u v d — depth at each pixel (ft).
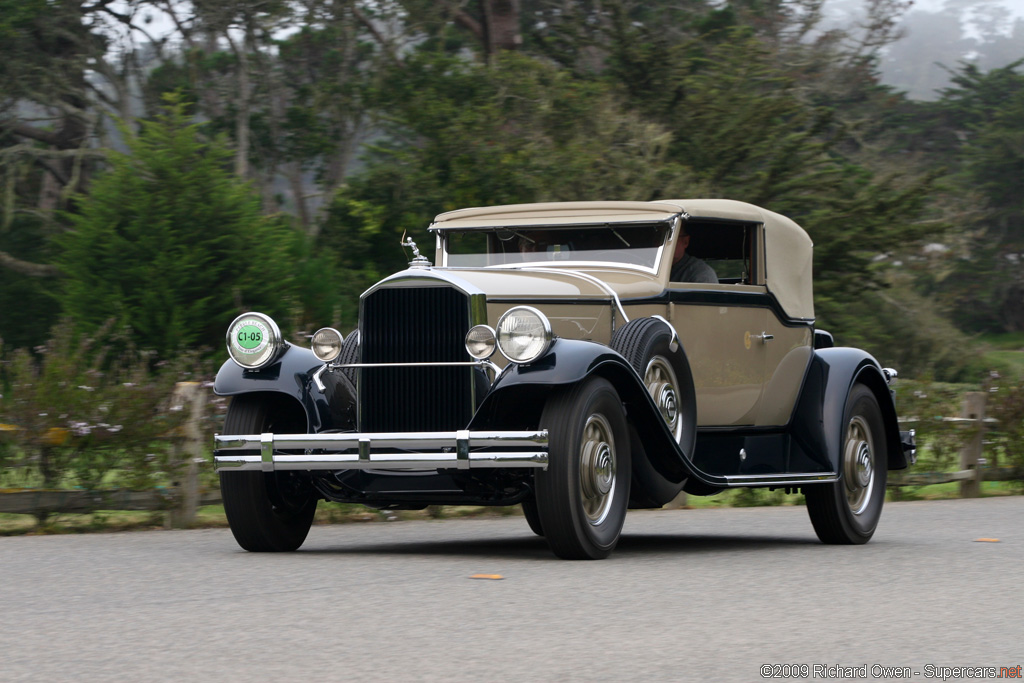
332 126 273.54
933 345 276.21
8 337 234.79
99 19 249.34
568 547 53.26
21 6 230.89
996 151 478.59
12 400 71.82
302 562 53.52
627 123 205.05
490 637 36.06
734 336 65.21
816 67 274.36
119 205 164.76
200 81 275.18
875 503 69.87
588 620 39.14
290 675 30.94
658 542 67.46
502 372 53.06
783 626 38.75
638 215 63.93
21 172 245.04
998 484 122.11
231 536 68.28
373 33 244.83
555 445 52.34
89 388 73.31
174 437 74.59
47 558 55.16
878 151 284.82
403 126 211.00
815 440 67.92
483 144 194.59
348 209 206.28
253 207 171.12
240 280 164.04
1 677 30.68
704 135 215.51
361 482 56.44
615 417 54.90
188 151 169.68
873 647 35.68
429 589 45.14
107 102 255.29
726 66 226.38
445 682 30.30
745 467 66.39
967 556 59.16
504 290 56.90
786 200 209.36
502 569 50.98
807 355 70.38
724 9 278.67
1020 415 114.93
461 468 52.54
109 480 74.84
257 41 253.44
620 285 61.05
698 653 34.30
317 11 238.89
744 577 50.06
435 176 197.36
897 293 276.21
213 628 37.22
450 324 54.95
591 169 192.85
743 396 65.82
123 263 161.07
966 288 451.53
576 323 59.11
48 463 73.05
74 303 161.58
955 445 109.70
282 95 283.38
